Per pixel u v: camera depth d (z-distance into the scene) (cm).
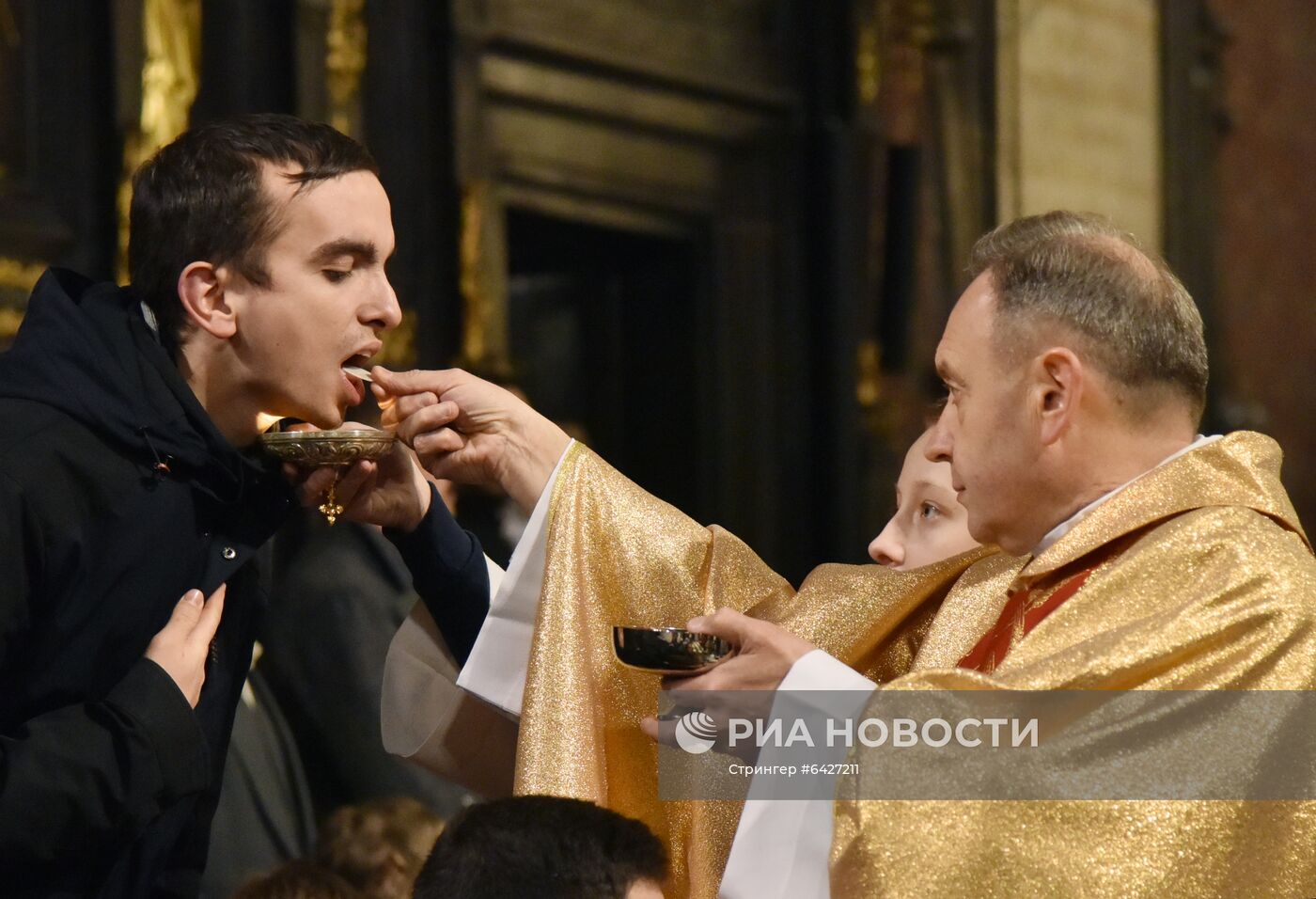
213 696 800
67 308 767
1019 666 654
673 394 3034
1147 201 3688
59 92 2080
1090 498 709
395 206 2434
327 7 2362
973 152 3300
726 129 3008
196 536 771
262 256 766
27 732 706
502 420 830
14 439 725
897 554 900
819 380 3061
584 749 770
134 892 760
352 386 793
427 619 878
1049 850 621
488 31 2573
